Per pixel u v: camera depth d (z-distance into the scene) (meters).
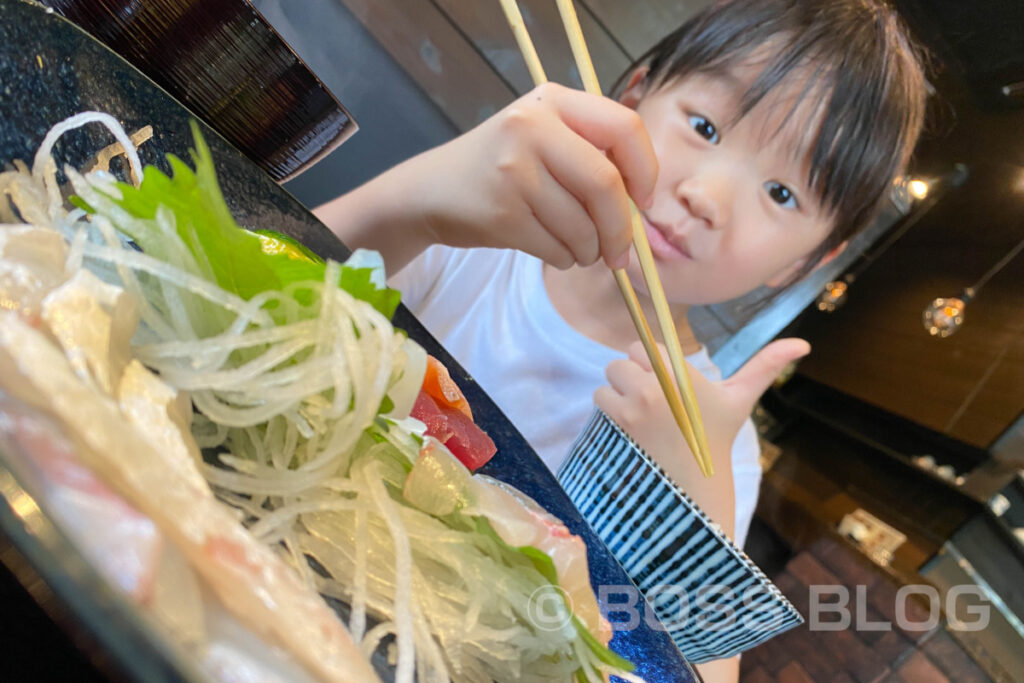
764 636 0.79
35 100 0.57
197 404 0.46
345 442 0.51
